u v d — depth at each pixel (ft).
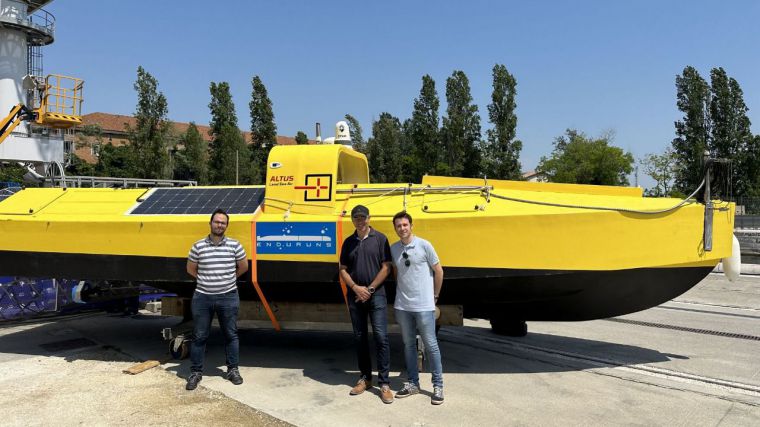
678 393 14.84
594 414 13.19
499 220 15.35
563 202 16.34
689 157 137.18
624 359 18.45
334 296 17.43
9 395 14.53
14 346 20.51
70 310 25.70
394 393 14.78
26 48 75.92
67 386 15.34
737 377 16.37
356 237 14.42
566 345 20.54
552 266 15.25
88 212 19.03
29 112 55.47
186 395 14.49
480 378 16.20
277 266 16.69
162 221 17.47
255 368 17.31
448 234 15.62
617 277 15.69
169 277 17.44
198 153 133.18
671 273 15.96
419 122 130.11
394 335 21.86
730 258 16.71
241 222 16.96
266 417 12.80
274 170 17.71
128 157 124.57
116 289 23.77
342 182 20.44
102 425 12.32
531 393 14.78
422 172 130.82
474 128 130.11
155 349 19.93
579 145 157.58
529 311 18.02
